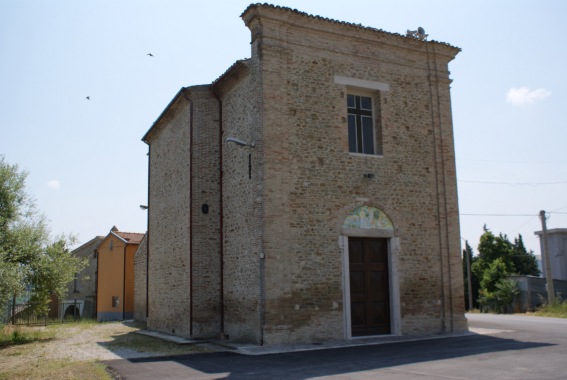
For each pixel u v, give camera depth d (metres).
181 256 18.45
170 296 19.38
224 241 17.17
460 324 16.98
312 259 15.12
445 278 17.08
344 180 16.00
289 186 15.14
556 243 40.56
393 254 16.38
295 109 15.62
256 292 14.62
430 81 18.16
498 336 15.25
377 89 17.14
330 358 11.81
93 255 37.25
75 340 17.75
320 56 16.31
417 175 17.30
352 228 15.88
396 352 12.47
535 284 31.80
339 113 16.31
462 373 9.32
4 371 11.23
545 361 10.31
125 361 12.44
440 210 17.45
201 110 18.19
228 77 17.09
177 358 12.72
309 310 14.82
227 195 17.25
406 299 16.34
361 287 15.95
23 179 19.83
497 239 44.25
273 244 14.59
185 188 18.55
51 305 37.78
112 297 32.09
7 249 18.42
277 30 15.66
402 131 17.31
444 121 18.12
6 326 21.42
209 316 16.92
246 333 15.14
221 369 10.81
